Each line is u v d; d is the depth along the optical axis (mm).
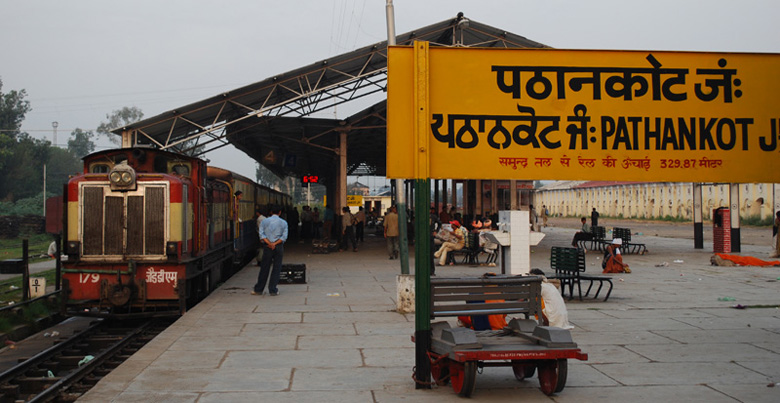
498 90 6781
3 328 10414
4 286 15180
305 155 36500
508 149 6738
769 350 7594
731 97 7113
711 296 12320
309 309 10797
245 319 9836
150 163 11812
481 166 6688
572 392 5895
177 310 11156
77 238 10633
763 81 7160
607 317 9922
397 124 6469
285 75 20172
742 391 5895
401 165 6434
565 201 83312
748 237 34625
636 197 63250
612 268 16703
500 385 6219
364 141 31562
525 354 5602
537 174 6758
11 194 61375
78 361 8727
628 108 6953
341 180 25688
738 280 15008
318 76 22078
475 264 18953
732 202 22547
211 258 13625
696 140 7035
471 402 5605
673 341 8109
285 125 25438
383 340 8266
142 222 10703
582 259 11617
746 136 7102
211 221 14047
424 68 6457
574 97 6883
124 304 10500
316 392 5918
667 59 7051
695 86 7074
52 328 11781
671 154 6984
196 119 22641
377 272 16969
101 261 10617
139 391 5914
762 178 7105
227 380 6309
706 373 6547
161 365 6918
